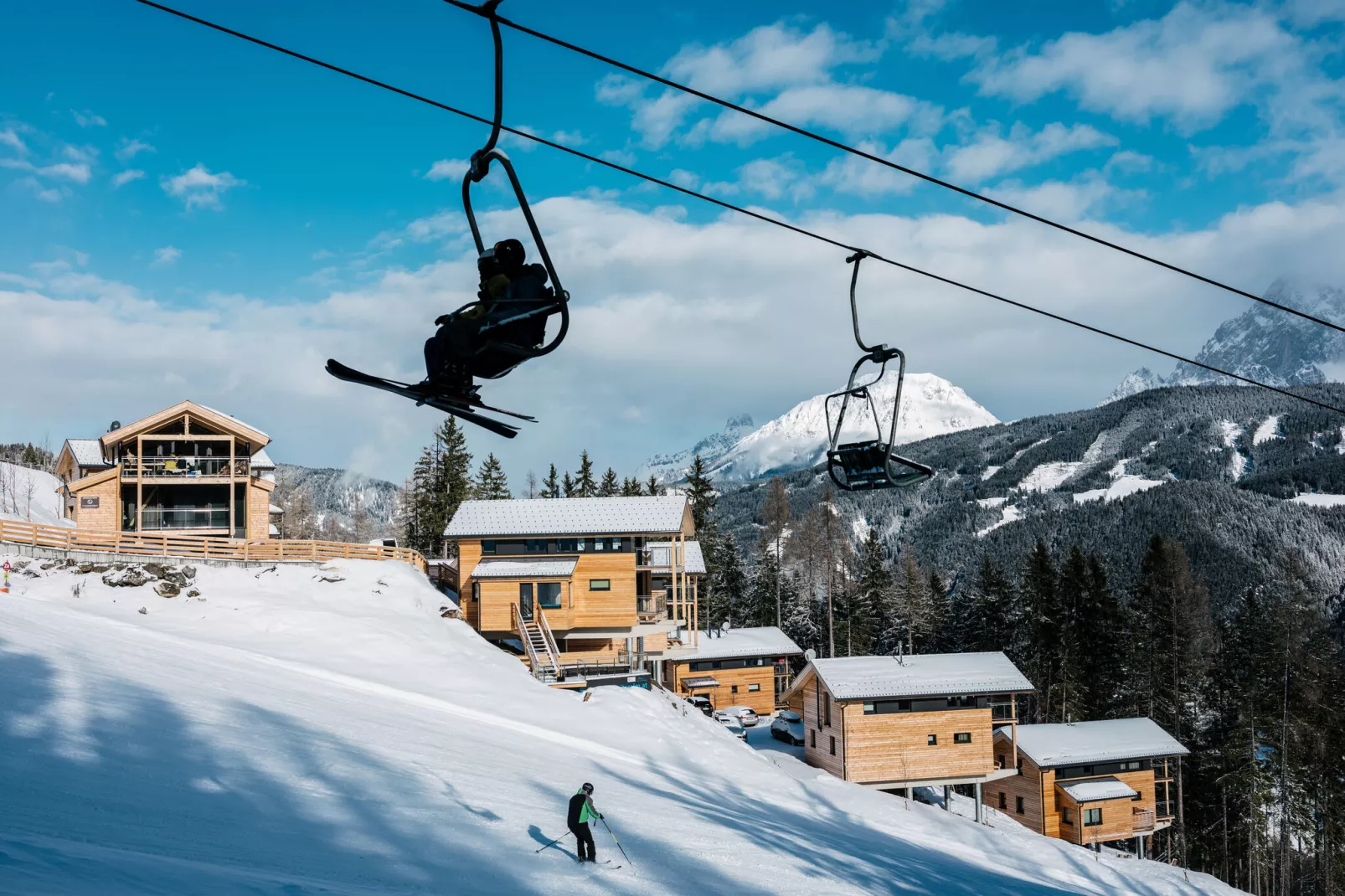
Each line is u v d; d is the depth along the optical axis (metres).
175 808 17.11
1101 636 80.75
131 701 25.45
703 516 105.69
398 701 37.03
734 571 110.38
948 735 53.72
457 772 26.25
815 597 116.56
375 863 16.31
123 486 58.44
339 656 42.25
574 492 114.38
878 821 39.47
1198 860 67.81
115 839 14.05
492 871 17.42
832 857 26.48
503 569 54.62
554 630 54.50
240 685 31.84
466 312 6.09
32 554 44.84
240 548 52.47
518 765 29.78
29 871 10.37
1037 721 82.50
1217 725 72.56
